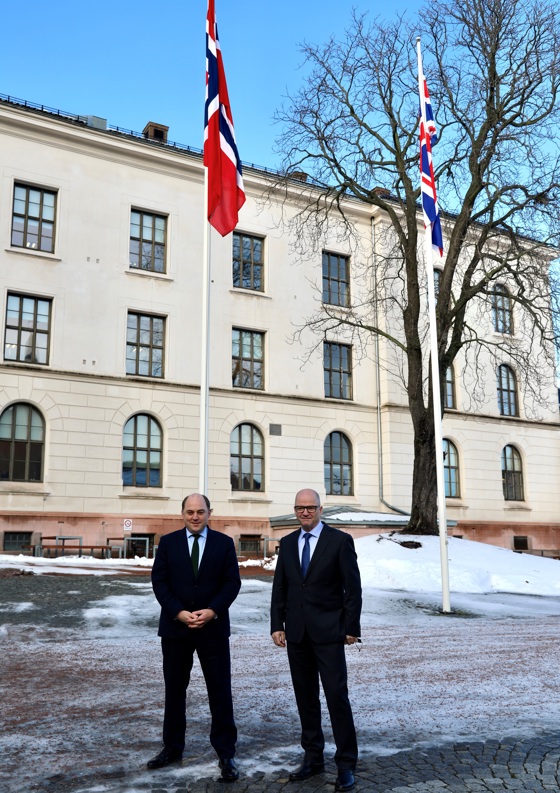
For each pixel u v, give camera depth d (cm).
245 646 1076
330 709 528
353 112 2522
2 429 2603
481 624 1377
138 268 2981
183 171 3125
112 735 634
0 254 2670
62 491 2656
